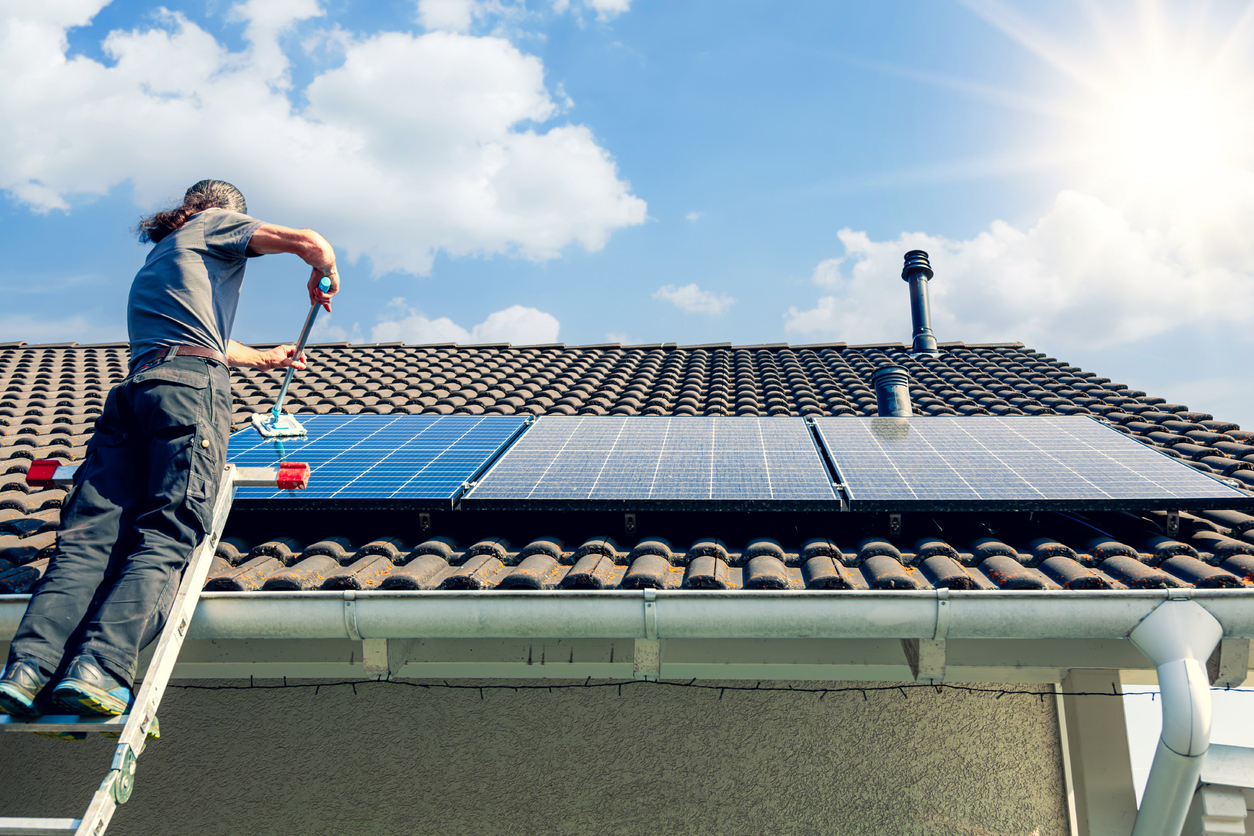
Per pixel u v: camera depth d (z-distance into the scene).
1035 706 5.22
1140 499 4.43
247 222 3.66
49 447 6.82
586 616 3.83
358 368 10.77
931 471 5.09
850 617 3.76
